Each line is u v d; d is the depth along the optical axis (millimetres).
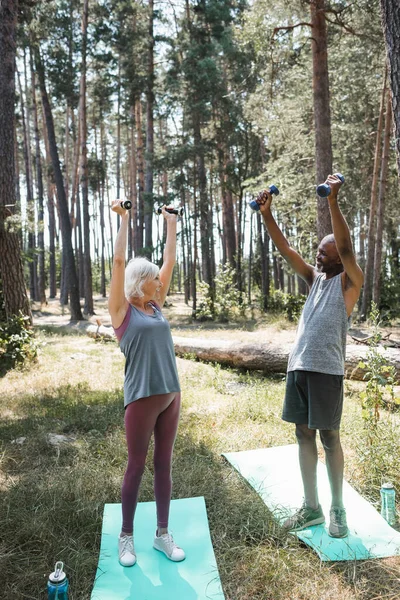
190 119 23188
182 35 22531
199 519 3551
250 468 4434
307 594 2785
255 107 17547
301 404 3424
